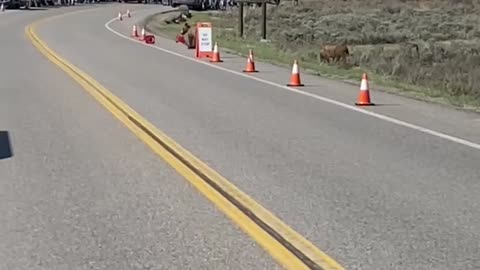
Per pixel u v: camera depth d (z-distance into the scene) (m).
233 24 54.84
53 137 12.20
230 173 9.66
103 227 7.31
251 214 7.74
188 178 9.34
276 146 11.60
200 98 17.27
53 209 7.95
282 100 17.16
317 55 31.80
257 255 6.49
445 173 9.77
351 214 7.78
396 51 35.78
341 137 12.47
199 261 6.34
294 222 7.47
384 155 10.97
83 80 20.44
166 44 35.97
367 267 6.22
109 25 49.91
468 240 6.98
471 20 61.69
